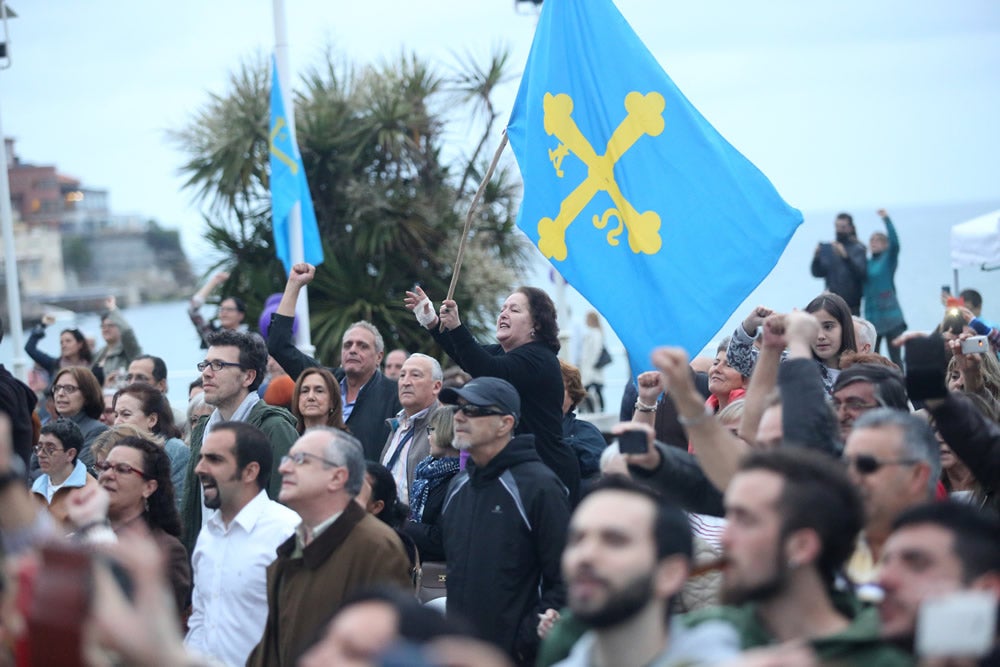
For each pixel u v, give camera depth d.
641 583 3.52
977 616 2.88
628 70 7.49
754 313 7.47
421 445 8.47
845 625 3.66
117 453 6.69
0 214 15.92
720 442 4.50
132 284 65.88
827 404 4.75
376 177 18.97
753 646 3.69
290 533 6.29
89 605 2.98
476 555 6.21
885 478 4.37
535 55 7.74
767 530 3.60
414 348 18.03
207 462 6.36
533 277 19.52
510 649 6.11
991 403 6.64
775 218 7.15
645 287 7.23
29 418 7.52
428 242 18.48
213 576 6.30
